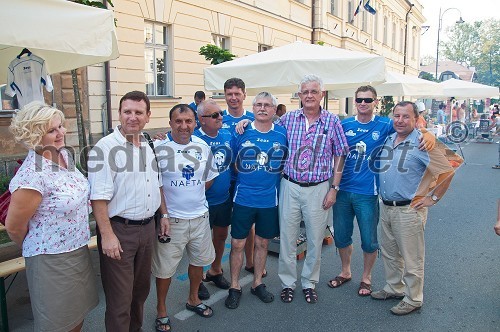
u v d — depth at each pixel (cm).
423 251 362
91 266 269
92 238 409
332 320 357
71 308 252
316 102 369
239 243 383
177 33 972
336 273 457
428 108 2545
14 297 395
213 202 390
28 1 281
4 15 270
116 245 268
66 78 740
